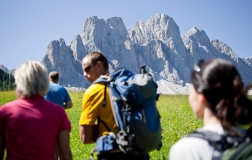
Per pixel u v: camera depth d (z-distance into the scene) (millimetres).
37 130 4219
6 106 4367
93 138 5066
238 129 2449
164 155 9148
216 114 2424
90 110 4898
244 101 2385
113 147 4773
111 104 4797
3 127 4312
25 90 4352
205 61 2598
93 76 5527
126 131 4637
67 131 4555
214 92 2410
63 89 8516
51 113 4402
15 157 4172
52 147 4359
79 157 9758
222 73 2428
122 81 4832
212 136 2338
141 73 5000
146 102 4801
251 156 2195
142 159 4938
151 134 4715
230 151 2264
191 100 2662
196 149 2332
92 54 5562
